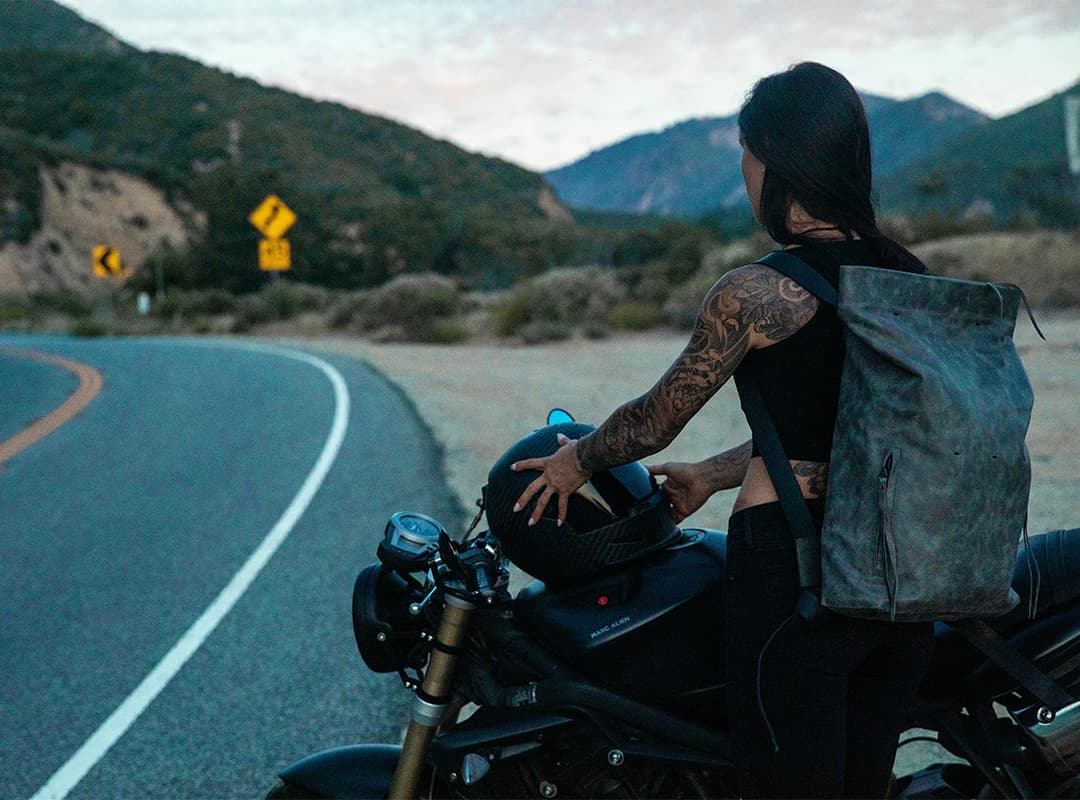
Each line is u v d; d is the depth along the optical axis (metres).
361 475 8.87
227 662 4.81
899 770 3.37
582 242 101.94
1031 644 2.15
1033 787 2.17
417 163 189.75
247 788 3.63
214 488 8.92
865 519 1.76
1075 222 34.72
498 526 2.19
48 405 16.62
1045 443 8.12
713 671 2.08
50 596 6.04
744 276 1.91
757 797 1.98
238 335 37.25
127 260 100.31
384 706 4.22
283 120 191.00
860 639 1.89
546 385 14.36
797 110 1.93
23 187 96.19
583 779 2.15
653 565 2.15
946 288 1.84
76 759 3.92
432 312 30.39
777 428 1.92
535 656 2.12
